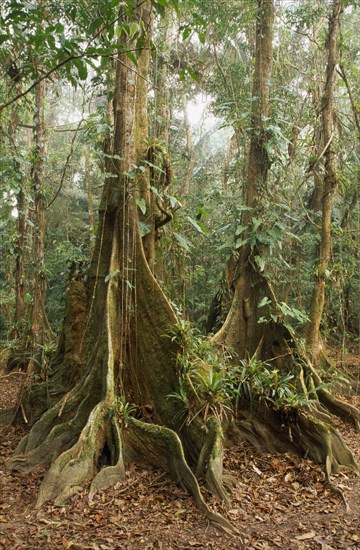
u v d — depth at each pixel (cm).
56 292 1717
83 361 714
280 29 1223
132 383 696
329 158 911
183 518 502
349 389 1031
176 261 1090
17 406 790
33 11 415
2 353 1243
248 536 474
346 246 1219
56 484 529
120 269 721
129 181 729
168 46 1265
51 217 2048
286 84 1230
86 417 636
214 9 1080
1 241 1430
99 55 427
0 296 1562
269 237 848
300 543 464
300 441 679
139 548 442
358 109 1066
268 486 594
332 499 559
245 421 711
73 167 1936
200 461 577
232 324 847
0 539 450
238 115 945
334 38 898
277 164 923
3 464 627
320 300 949
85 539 453
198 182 1594
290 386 742
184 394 628
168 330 694
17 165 970
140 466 600
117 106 734
